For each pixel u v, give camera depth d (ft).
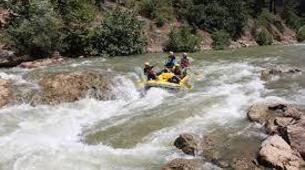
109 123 50.75
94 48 92.89
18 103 57.72
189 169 37.22
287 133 39.55
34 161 40.68
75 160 40.91
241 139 42.78
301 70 69.92
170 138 44.65
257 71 71.92
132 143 44.52
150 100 58.85
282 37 164.76
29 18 84.07
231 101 54.19
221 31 129.39
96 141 45.65
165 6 123.34
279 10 188.44
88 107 57.77
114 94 61.57
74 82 61.98
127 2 115.65
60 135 47.91
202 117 49.62
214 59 88.07
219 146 41.47
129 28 96.12
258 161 37.88
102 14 104.47
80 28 91.81
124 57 90.89
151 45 106.63
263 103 49.88
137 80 67.26
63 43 88.99
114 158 41.29
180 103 55.36
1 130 48.70
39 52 84.69
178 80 64.13
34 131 48.88
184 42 108.78
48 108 56.70
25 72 70.59
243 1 152.66
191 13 128.77
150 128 47.73
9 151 42.98
